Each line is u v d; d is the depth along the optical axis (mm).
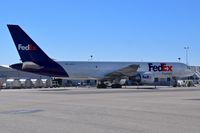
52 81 80562
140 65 74062
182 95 40094
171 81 87000
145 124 15609
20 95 39719
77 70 68250
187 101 29891
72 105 25547
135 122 16266
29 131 13656
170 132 13508
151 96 37844
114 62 72000
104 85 70562
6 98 33969
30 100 31016
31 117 18234
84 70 68812
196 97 36000
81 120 16969
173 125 15320
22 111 21328
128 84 84688
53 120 16984
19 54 62156
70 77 68500
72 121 16609
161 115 19109
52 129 14156
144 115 19109
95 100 31094
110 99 32500
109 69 70562
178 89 61250
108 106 24672
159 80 87938
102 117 18188
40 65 63594
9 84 73250
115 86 70250
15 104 26547
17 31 61594
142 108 23203
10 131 13633
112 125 15297
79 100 31047
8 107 24016
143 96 37812
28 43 62281
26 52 62344
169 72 75750
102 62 70938
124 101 29781
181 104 26594
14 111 21344
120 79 71188
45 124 15586
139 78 70188
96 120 16969
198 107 23984
